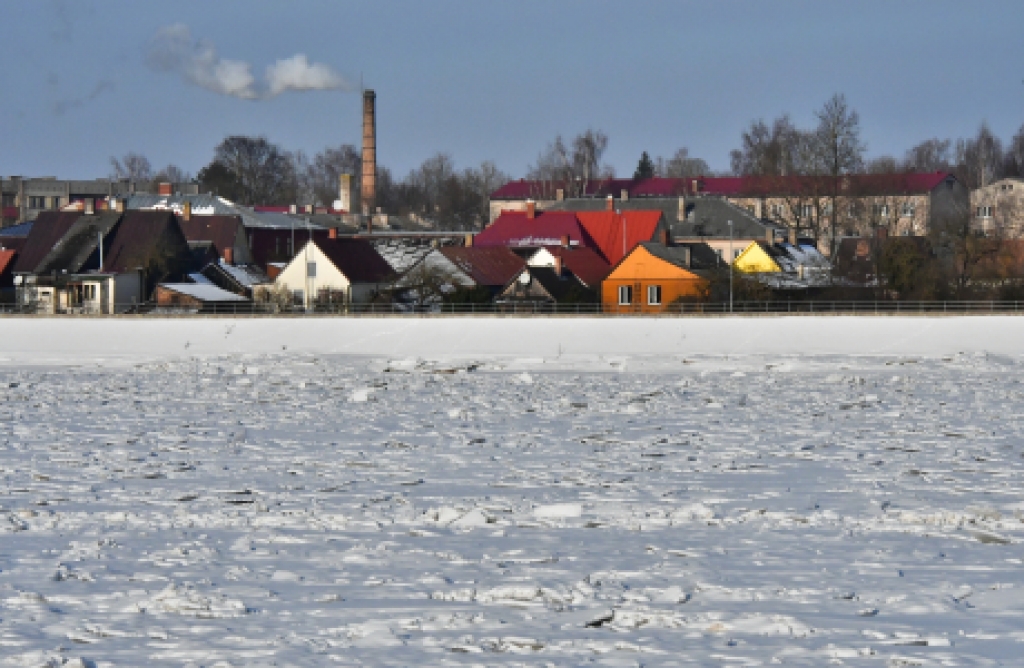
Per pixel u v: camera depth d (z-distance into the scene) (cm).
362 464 14425
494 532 10525
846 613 8081
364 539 10331
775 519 10988
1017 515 11050
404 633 7738
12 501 12175
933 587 8650
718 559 9506
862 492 12288
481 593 8544
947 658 7119
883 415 18900
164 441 16562
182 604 8294
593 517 11138
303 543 10175
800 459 14612
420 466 14312
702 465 14200
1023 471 13550
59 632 7806
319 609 8262
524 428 17700
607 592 8581
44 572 9269
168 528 10838
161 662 7212
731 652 7288
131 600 8500
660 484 12938
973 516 10969
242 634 7712
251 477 13588
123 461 14762
